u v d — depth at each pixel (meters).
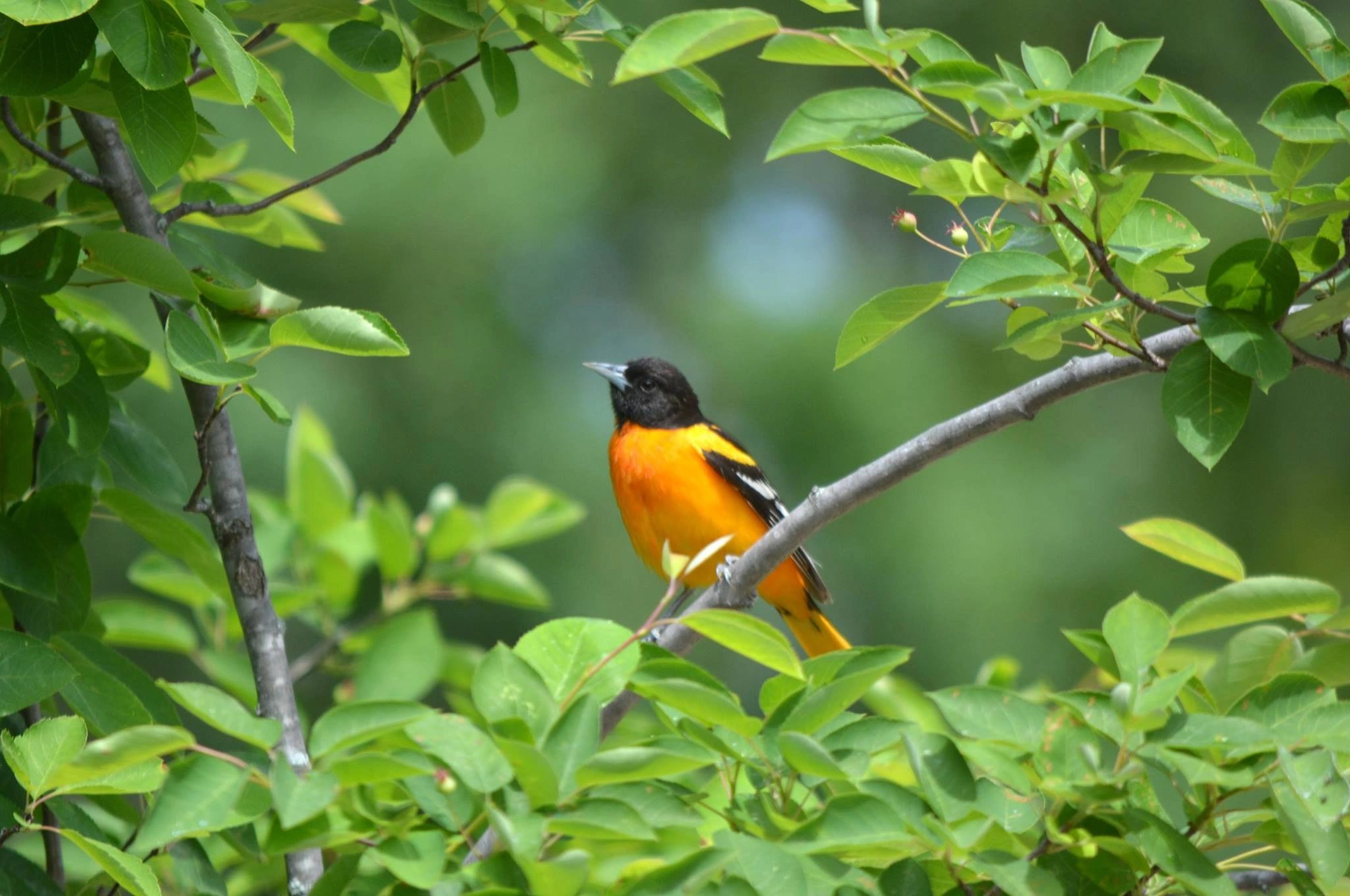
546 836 4.82
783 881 4.52
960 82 4.83
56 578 6.56
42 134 8.93
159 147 5.96
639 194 26.91
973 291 5.61
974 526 23.42
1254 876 5.83
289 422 5.97
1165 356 6.82
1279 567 24.02
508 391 24.72
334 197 24.12
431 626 9.04
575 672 5.45
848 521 23.91
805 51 4.89
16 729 6.58
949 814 4.75
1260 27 25.30
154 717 6.24
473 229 24.62
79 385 6.27
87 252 6.09
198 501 6.66
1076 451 24.59
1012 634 22.84
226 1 7.05
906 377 24.47
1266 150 24.55
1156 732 4.88
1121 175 5.49
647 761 4.58
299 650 21.59
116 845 6.69
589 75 7.28
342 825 5.31
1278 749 4.70
